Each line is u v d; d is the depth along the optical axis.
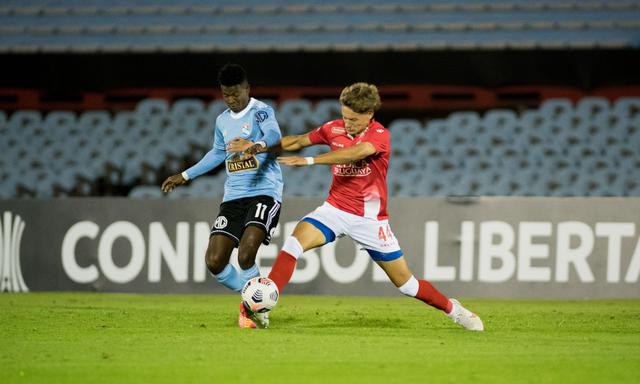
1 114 58.38
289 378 16.97
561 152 53.50
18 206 39.47
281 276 23.56
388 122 62.06
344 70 63.62
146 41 66.19
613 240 37.19
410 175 51.00
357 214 22.98
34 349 20.61
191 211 38.41
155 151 55.03
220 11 68.00
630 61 62.84
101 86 64.88
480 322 24.70
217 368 17.98
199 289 38.28
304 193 50.38
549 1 67.00
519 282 37.34
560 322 28.03
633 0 66.69
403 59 63.19
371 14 67.25
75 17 68.38
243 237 24.58
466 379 17.00
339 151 21.69
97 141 56.78
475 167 52.38
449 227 37.66
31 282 39.22
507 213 37.44
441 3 67.38
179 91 64.31
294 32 65.75
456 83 63.00
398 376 17.23
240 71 24.55
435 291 23.92
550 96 62.59
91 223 38.97
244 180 25.06
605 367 18.47
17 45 66.19
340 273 37.97
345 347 20.88
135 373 17.45
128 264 38.66
